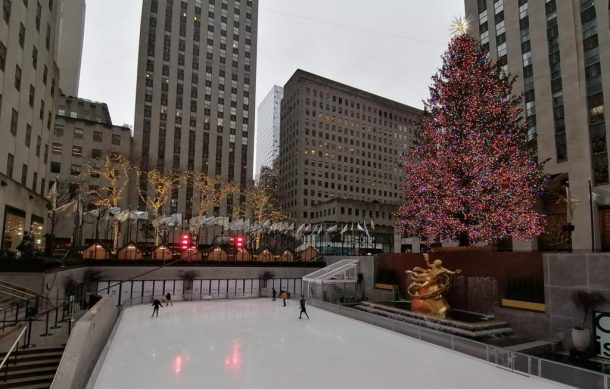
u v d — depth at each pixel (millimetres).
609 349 16922
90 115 82688
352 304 31531
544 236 35656
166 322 23594
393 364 14906
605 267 17297
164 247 40031
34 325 16984
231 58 97438
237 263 40062
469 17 48875
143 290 35625
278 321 24562
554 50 38375
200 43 94312
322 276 34875
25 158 30609
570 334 18344
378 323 22625
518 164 26969
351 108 131125
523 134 29781
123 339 18641
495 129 27906
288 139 130750
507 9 43594
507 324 21094
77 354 10203
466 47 30109
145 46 88438
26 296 19797
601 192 32000
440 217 27984
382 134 136250
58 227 58625
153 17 90312
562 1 37938
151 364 14375
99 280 34250
